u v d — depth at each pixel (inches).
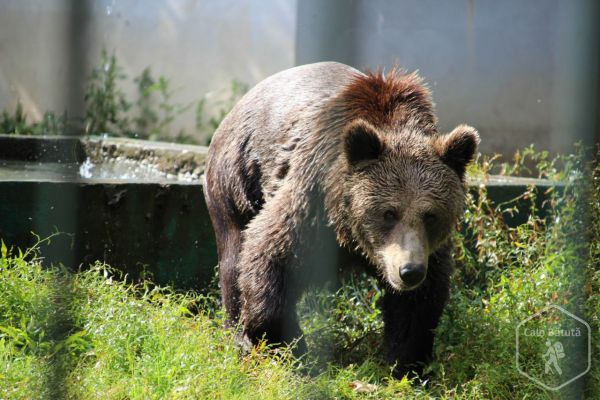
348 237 374.0
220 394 313.7
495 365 365.7
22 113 1043.3
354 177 360.5
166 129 1111.6
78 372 324.8
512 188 522.0
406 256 336.5
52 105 987.3
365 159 360.5
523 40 889.5
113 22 1122.0
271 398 318.7
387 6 933.2
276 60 1135.6
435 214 351.3
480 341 380.2
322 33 432.8
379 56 938.7
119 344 350.0
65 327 363.6
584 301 399.5
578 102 457.7
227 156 438.6
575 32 462.0
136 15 1147.9
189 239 491.2
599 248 434.3
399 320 392.8
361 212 356.8
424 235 348.2
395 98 385.1
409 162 357.4
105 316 370.3
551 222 495.2
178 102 1161.4
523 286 427.2
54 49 975.0
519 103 896.3
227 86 1158.3
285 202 381.7
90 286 402.3
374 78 390.6
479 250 485.1
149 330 364.5
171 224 486.3
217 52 1161.4
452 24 940.0
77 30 301.7
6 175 590.9
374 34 935.0
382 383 369.1
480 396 346.0
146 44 1157.1
